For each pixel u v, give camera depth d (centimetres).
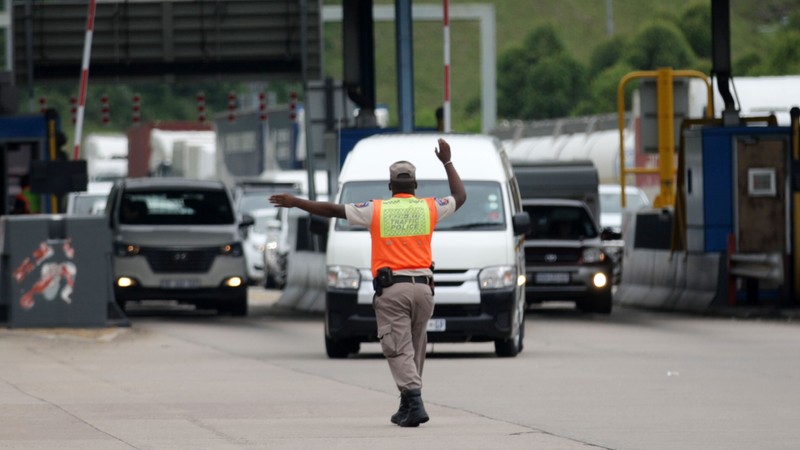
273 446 3145
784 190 7869
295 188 13338
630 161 15275
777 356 5300
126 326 6662
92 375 4756
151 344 6088
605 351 5616
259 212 13088
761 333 6438
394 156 5719
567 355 5450
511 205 5591
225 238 8331
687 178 8081
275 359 5397
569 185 8825
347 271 5359
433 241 5381
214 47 11038
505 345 5419
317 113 11038
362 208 3481
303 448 3114
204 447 3138
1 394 4203
